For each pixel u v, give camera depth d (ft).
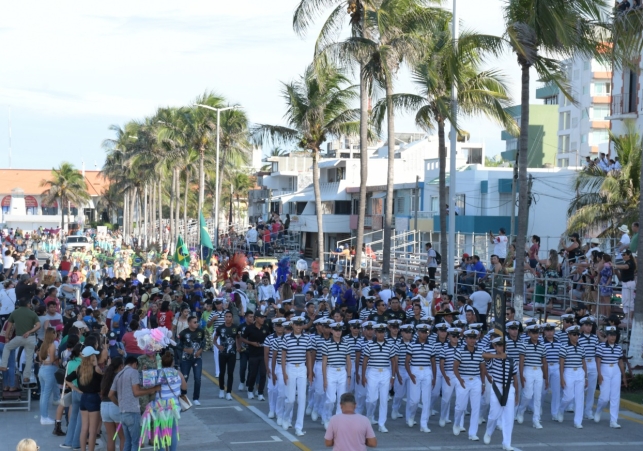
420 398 53.62
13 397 58.13
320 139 132.77
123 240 305.12
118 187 330.13
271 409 56.39
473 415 50.88
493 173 154.81
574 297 83.20
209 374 75.31
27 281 79.71
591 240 106.63
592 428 54.39
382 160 216.95
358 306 86.74
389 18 100.83
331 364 52.31
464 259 102.47
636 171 96.12
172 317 73.56
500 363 48.91
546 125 247.09
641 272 68.44
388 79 101.55
